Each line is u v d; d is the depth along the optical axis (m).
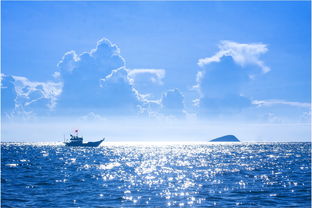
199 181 78.81
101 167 120.19
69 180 80.56
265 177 86.56
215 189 66.38
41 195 59.06
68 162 145.12
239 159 165.25
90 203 52.47
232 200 55.00
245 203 52.56
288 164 130.38
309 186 70.06
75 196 58.38
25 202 52.88
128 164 135.38
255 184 73.25
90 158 176.25
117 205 51.03
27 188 67.00
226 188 67.56
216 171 103.19
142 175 92.62
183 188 67.69
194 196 58.59
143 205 51.19
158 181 79.00
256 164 131.62
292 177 86.56
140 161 154.00
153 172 101.25
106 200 54.88
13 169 109.62
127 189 66.44
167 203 52.59
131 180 81.00
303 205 51.09
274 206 50.50
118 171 104.69
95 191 63.78
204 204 51.97
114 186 70.50
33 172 100.19
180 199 55.81
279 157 180.62
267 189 66.06
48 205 50.88
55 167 118.88
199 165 128.50
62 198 56.38
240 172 99.62
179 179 82.88
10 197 56.66
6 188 66.62
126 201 54.12
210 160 159.38
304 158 170.38
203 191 63.97
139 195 59.59
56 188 67.31
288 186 70.06
